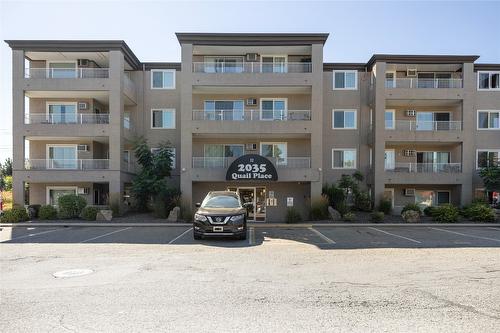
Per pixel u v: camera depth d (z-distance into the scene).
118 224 19.56
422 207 25.11
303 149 25.55
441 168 25.89
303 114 25.09
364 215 22.69
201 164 24.05
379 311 5.64
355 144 26.20
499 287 7.07
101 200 26.86
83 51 23.69
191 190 22.92
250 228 18.59
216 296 6.38
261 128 23.23
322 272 8.31
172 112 26.53
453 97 24.70
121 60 23.75
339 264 9.25
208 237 14.52
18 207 21.55
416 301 6.15
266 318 5.31
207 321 5.18
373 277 7.84
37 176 23.19
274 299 6.22
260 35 23.12
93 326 4.99
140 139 24.11
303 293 6.60
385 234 16.08
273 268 8.73
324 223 20.56
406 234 16.11
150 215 22.58
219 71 24.64
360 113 26.23
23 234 15.85
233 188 24.81
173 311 5.59
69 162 24.67
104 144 27.08
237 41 23.41
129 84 25.19
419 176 24.64
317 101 23.16
